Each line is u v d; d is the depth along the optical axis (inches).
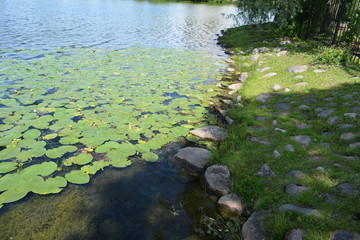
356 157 113.7
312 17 384.8
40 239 88.1
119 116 175.0
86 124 162.1
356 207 84.4
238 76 288.0
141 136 154.8
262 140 144.3
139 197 110.2
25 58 302.8
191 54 383.2
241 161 129.3
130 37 484.7
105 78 250.5
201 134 159.9
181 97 218.5
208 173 122.7
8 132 148.0
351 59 263.9
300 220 84.7
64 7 892.0
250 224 92.4
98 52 354.6
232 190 112.9
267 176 114.1
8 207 100.3
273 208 95.5
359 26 267.6
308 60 282.7
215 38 548.7
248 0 444.1
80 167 124.7
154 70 287.9
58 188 109.6
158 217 100.7
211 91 236.1
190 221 99.4
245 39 460.1
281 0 371.9
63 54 332.5
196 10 1205.7
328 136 137.1
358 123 141.6
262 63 303.4
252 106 191.9
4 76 239.0
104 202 106.1
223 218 101.5
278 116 169.6
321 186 99.3
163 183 119.5
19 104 184.9
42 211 99.4
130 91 221.5
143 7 1131.9
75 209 101.6
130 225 96.3
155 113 184.5
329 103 174.9
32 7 818.2
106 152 136.2
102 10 899.4
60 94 206.5
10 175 115.1
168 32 573.3
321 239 75.9
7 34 428.1
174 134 159.0
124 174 123.3
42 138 145.0
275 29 454.6
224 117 186.7
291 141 136.5
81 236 90.5
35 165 121.9
